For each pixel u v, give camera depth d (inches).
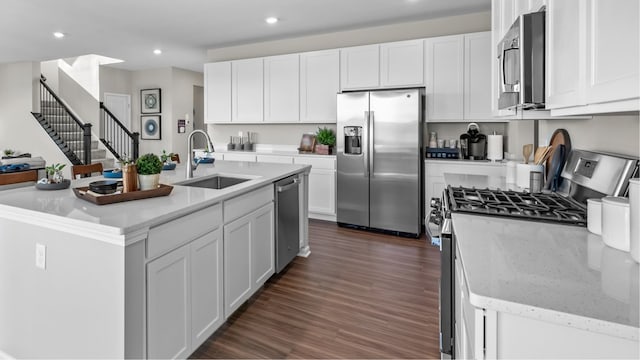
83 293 60.5
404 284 112.4
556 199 70.6
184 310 70.5
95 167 126.6
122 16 173.5
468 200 69.4
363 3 158.4
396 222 165.8
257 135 231.1
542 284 33.8
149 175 78.0
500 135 162.6
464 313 45.5
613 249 43.1
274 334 84.8
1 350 71.7
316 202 192.5
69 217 59.8
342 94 174.4
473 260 40.1
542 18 55.7
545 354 30.4
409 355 77.0
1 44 226.4
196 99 348.8
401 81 175.9
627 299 30.6
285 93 204.7
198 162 139.8
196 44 227.0
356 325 88.9
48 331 65.3
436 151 174.6
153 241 61.8
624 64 32.2
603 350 28.7
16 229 67.4
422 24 182.7
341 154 177.3
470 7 163.5
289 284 112.1
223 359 75.7
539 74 56.4
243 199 92.2
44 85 282.7
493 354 32.0
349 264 129.2
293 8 163.9
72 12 167.2
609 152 65.8
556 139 91.1
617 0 33.5
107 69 312.5
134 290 58.2
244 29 194.7
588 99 40.1
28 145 282.7
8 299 69.6
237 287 90.3
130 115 329.7
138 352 59.6
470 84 163.2
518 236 48.6
